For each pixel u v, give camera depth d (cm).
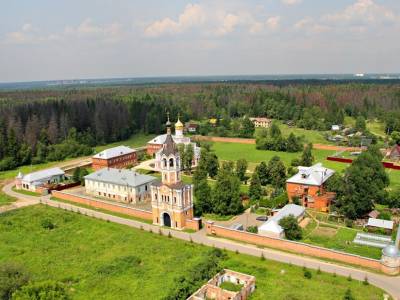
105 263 8500
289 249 9069
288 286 7425
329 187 11969
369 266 8162
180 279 7375
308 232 10094
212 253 8762
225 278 7738
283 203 12106
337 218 11019
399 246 8925
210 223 10038
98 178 13975
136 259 8606
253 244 9469
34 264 8456
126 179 13412
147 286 7506
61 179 15962
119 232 10300
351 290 7269
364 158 13200
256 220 11031
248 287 7112
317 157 19475
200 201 11538
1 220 11206
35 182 14775
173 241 9662
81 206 12712
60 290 6719
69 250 9225
